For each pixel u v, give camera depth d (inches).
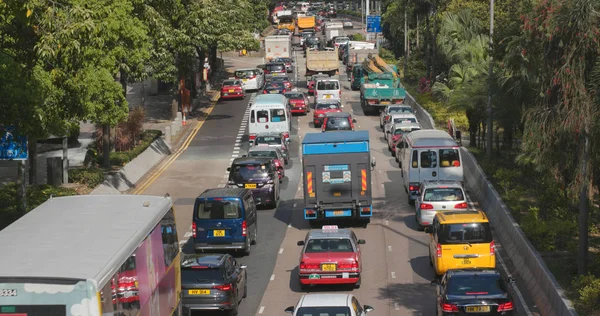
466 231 1391.5
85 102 1700.3
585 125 1182.9
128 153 2482.8
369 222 1886.1
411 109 3137.3
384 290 1386.6
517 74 1897.1
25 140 1536.7
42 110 1471.5
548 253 1475.1
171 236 1029.2
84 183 2114.9
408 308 1282.0
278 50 5649.6
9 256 754.8
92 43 1349.7
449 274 1139.3
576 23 1176.2
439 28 4197.8
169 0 2352.4
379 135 3090.6
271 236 1790.1
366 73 3890.3
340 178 1795.0
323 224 1877.5
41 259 746.2
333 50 4810.5
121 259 772.6
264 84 4564.5
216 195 1612.9
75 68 1419.8
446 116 3221.0
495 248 1635.1
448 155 2011.6
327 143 1787.6
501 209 1748.3
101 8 1403.8
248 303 1336.1
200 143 3038.9
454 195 1742.1
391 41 6732.3
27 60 1429.6
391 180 2346.2
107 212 931.3
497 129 2460.6
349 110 3754.9
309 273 1362.0
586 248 1288.1
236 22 4308.6
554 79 1198.9
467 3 3863.2
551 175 1323.8
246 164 2022.6
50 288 697.6
